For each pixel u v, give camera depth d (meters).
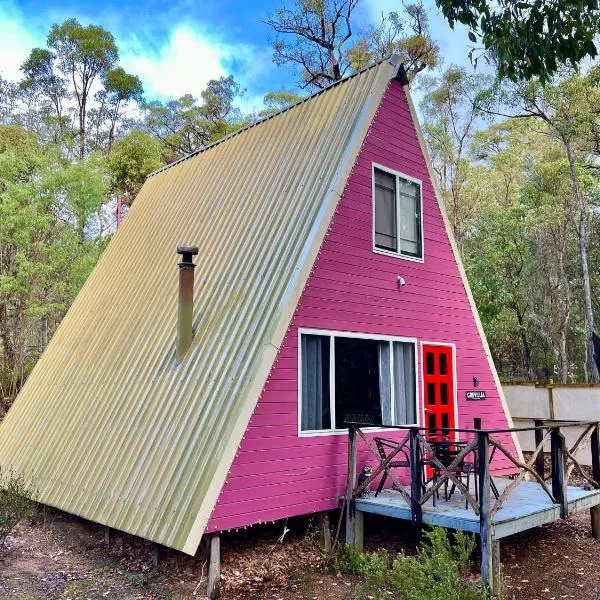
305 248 8.02
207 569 6.72
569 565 7.62
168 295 9.91
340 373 8.56
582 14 6.26
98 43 37.84
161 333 9.33
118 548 8.14
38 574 7.24
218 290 8.81
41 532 9.12
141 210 13.45
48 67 37.47
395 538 8.47
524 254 22.80
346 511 7.93
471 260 23.33
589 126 19.48
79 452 8.82
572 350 22.88
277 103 32.75
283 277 7.98
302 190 8.97
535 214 22.73
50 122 31.98
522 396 14.74
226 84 37.50
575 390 13.84
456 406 10.50
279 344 7.39
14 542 8.62
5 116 31.75
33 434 10.41
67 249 18.45
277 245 8.55
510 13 6.48
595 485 8.69
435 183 10.87
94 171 20.09
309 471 7.82
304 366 8.03
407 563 5.34
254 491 7.05
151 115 36.78
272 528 8.26
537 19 6.38
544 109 20.22
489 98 20.48
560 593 6.68
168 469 7.13
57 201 18.83
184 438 7.30
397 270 9.76
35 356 19.50
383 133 9.82
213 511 6.55
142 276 11.16
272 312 7.67
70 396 10.27
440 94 28.12
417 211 10.44
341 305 8.60
